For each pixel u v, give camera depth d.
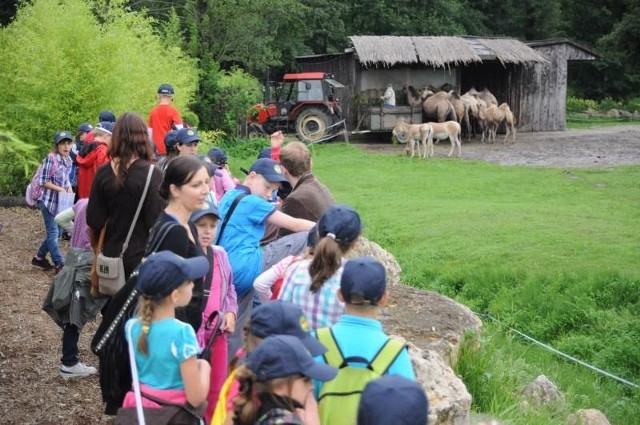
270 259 6.04
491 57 33.78
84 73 15.65
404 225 16.59
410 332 6.79
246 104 29.75
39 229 12.85
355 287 3.60
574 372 10.27
